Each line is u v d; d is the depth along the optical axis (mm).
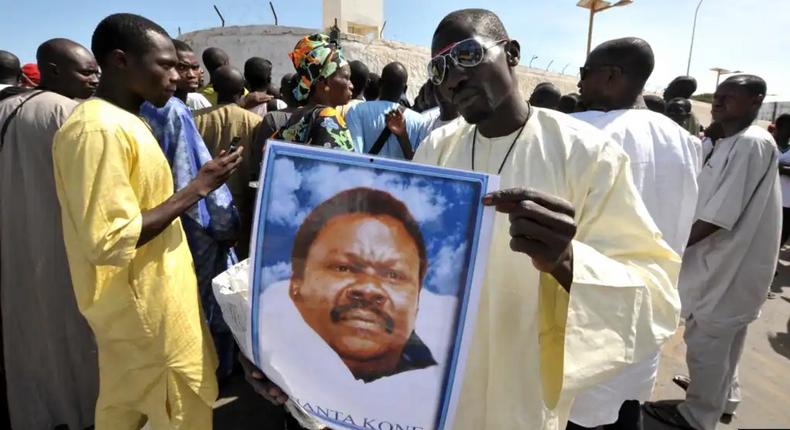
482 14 1169
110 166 1411
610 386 1782
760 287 2395
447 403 1040
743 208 2334
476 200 972
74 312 2359
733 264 2387
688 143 1982
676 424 2674
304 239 1042
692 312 2553
